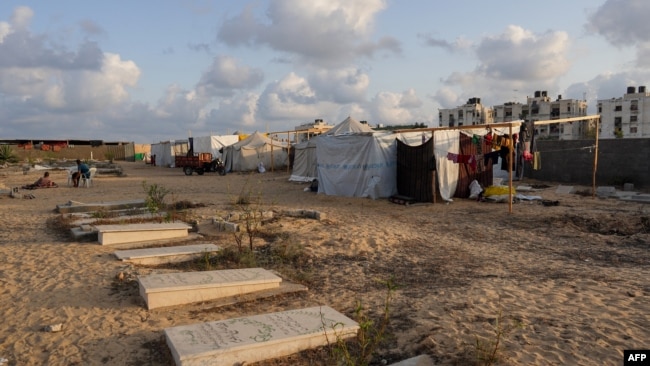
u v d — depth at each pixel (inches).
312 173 1010.7
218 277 240.7
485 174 679.7
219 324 176.1
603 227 439.8
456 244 374.9
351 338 175.8
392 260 321.7
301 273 283.7
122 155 2573.8
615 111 3570.4
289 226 429.1
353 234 393.4
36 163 1624.0
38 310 209.2
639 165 749.3
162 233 370.3
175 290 217.5
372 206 588.4
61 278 255.8
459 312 206.2
